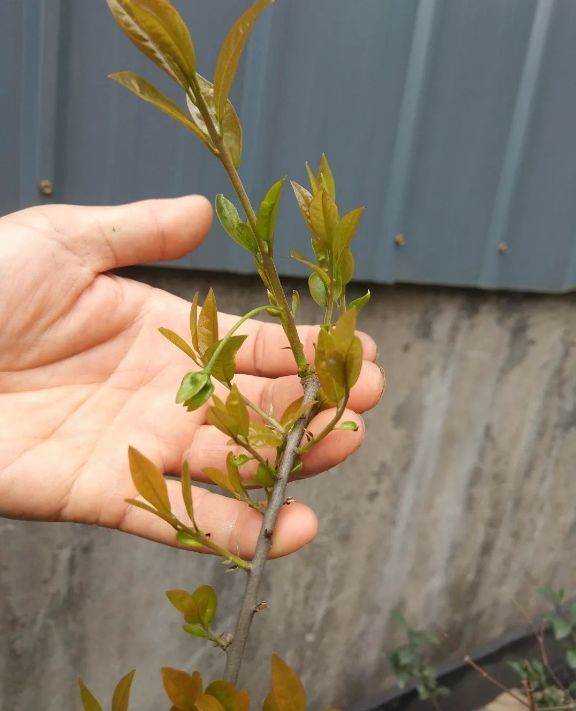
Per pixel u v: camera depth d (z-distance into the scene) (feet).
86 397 0.73
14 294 0.68
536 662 1.77
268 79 1.02
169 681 0.42
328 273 0.47
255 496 1.30
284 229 1.11
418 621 1.81
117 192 0.98
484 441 1.65
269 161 1.07
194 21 0.94
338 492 1.48
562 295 1.59
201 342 0.43
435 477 1.61
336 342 0.38
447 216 1.28
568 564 2.07
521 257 1.41
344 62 1.08
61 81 0.90
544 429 1.74
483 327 1.51
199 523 0.60
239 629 0.42
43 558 1.17
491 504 1.76
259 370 0.74
